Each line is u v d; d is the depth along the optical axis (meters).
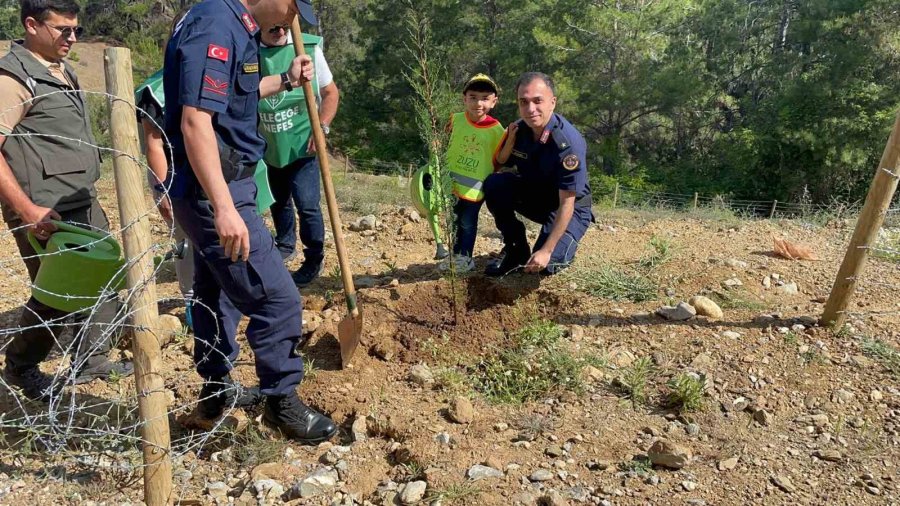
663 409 3.22
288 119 4.01
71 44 3.30
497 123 4.33
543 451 2.91
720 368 3.46
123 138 2.15
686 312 3.90
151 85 3.00
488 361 3.61
